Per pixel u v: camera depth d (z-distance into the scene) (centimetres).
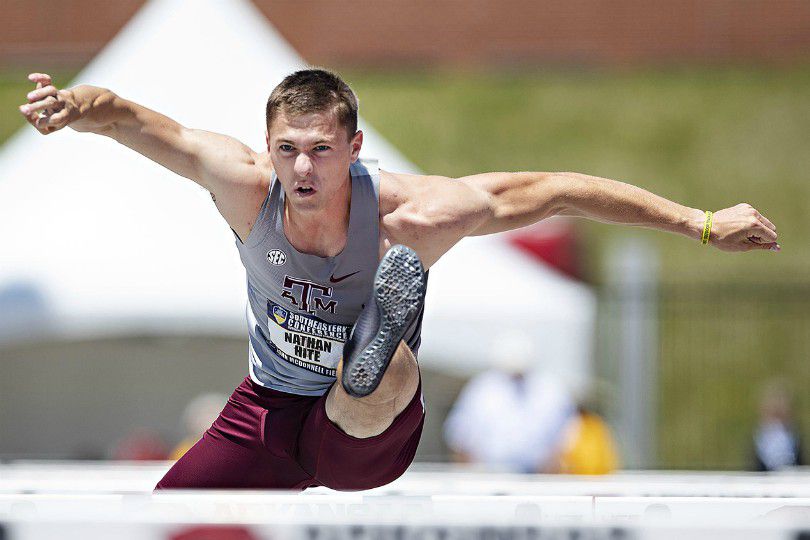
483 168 6450
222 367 3734
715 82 7231
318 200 1140
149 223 3219
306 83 1134
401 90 7038
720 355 4934
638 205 1254
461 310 3206
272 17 7244
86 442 3725
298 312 1257
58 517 1000
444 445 3500
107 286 3141
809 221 6269
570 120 6912
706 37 7338
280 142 1130
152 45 3419
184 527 998
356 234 1203
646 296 3928
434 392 3466
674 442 4775
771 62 7306
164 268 3173
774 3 7281
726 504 1130
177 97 3328
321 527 1003
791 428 3553
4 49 7006
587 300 3247
